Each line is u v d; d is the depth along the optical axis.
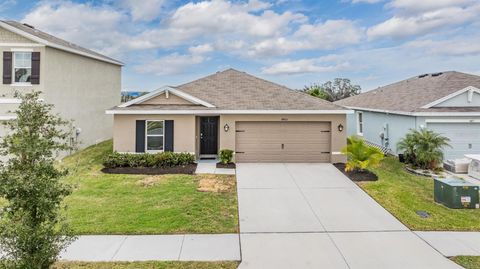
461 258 7.19
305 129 17.31
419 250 7.61
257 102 17.80
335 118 17.14
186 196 11.38
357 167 15.15
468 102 17.56
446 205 10.72
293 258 7.20
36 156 5.13
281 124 17.27
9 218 5.05
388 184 13.11
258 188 12.59
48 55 16.83
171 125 16.88
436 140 15.62
